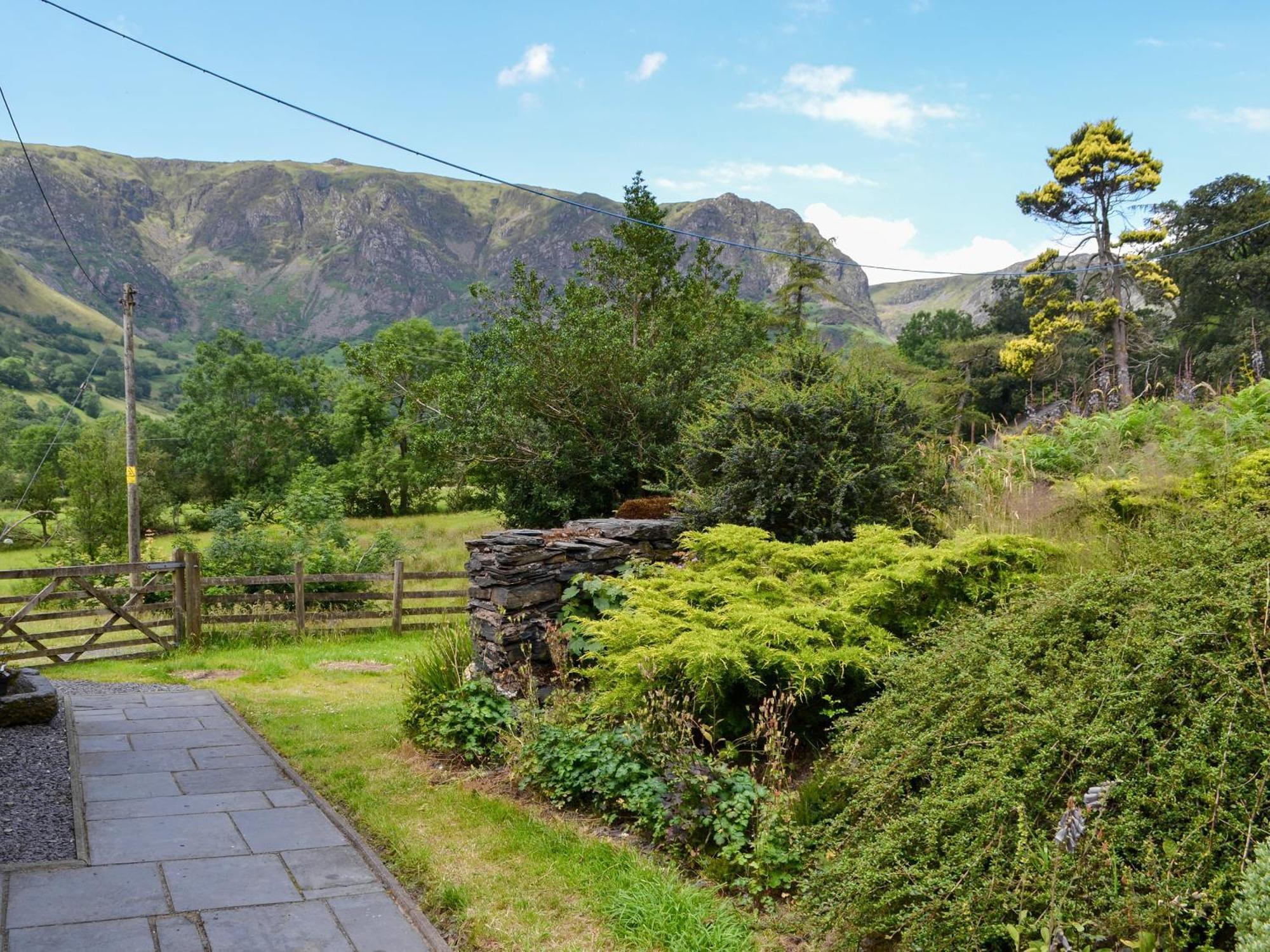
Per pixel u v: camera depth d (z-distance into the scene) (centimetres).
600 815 491
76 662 1081
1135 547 487
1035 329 3516
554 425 1573
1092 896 279
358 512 4391
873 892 322
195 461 5269
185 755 636
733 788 441
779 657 482
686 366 1552
